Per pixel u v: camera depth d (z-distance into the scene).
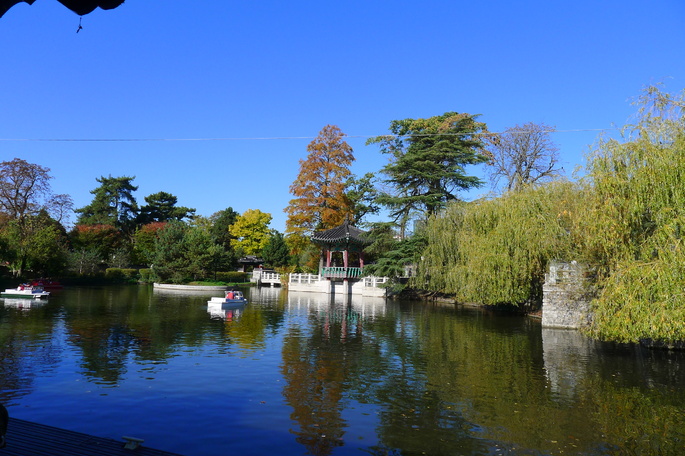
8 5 4.19
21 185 56.47
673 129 15.39
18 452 7.95
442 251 40.69
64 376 13.74
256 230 92.44
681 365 16.66
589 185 17.73
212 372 14.69
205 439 9.48
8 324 23.75
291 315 31.42
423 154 53.31
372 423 10.62
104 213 96.62
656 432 10.29
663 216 14.23
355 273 55.56
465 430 10.31
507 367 16.20
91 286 59.00
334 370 15.40
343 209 63.00
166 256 61.88
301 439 9.62
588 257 18.88
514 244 27.12
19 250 51.31
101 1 4.30
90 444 8.58
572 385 13.93
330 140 63.03
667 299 13.48
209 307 35.19
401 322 28.88
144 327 23.91
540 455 9.09
